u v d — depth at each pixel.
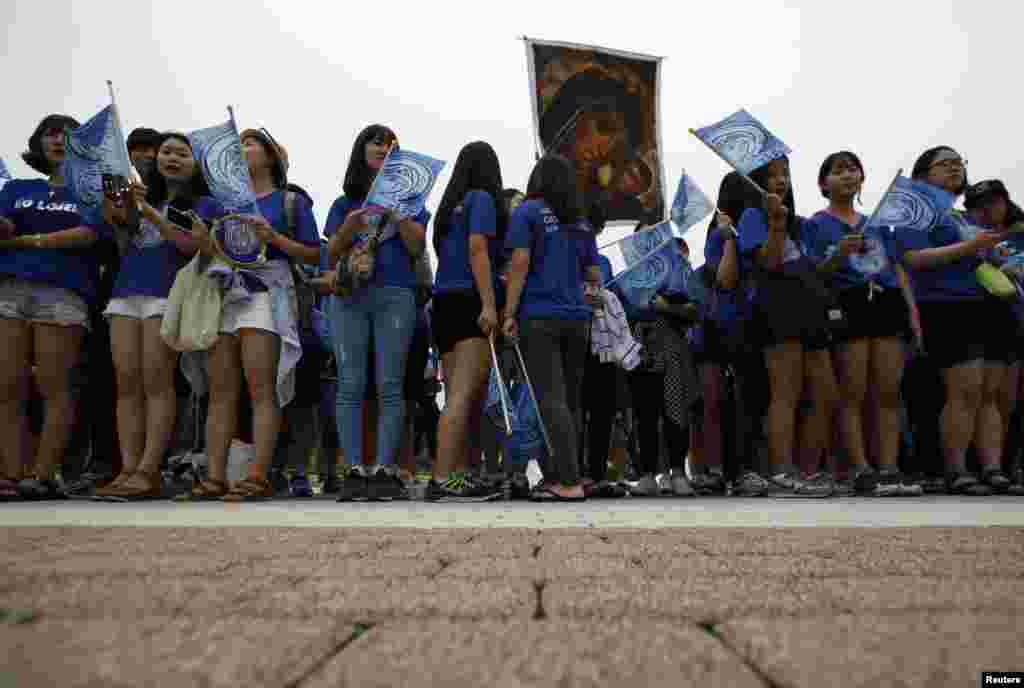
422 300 4.96
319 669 0.64
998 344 4.97
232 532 1.97
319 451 6.91
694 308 5.23
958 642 0.71
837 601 0.94
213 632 0.77
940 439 5.22
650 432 5.22
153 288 4.41
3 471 4.42
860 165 5.18
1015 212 5.67
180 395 5.37
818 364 4.77
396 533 1.94
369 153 4.71
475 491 4.34
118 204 4.37
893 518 2.61
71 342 4.54
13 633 0.76
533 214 4.32
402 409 4.44
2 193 4.71
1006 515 2.73
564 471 4.18
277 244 4.40
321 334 5.42
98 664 0.64
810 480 4.62
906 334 5.12
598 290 4.64
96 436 5.10
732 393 5.73
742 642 0.71
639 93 7.88
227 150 4.43
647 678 0.61
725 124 4.92
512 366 4.78
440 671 0.63
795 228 4.88
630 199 7.73
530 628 0.79
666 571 1.22
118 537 1.81
